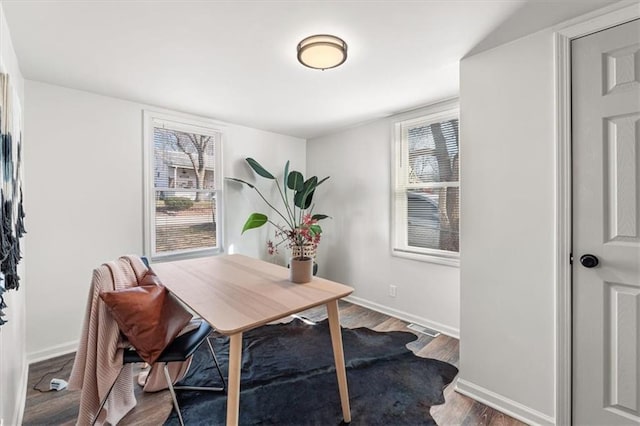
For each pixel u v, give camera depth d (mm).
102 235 2584
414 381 2016
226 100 2709
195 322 1846
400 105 2854
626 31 1346
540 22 1522
